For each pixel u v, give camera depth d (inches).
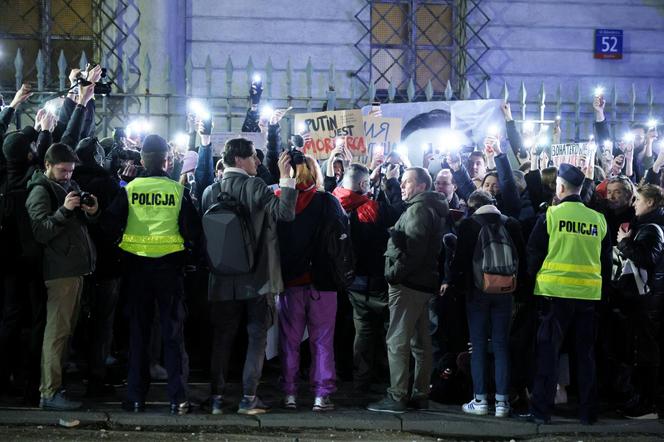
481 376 288.8
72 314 273.4
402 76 569.6
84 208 264.4
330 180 327.9
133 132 370.0
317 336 285.7
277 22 553.6
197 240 275.4
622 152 394.0
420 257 281.3
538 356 282.7
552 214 282.2
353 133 368.8
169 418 268.7
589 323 285.0
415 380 294.2
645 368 292.8
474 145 420.8
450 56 571.8
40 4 543.8
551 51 571.8
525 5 570.3
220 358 276.7
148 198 270.2
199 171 303.7
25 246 270.4
